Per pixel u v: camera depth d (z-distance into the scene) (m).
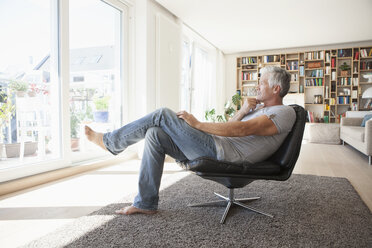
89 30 3.09
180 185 2.25
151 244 1.24
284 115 1.47
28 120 2.45
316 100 6.69
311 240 1.29
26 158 2.44
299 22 4.86
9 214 1.63
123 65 3.53
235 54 7.64
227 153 1.47
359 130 3.90
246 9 4.21
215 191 2.09
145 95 3.60
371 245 1.25
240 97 7.18
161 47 3.83
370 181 2.50
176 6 4.06
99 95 3.28
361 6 4.09
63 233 1.34
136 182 2.38
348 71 6.41
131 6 3.59
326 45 6.66
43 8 2.50
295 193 2.06
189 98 5.63
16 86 2.32
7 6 2.21
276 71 1.61
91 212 1.65
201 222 1.50
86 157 3.04
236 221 1.52
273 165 1.50
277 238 1.31
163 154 1.58
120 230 1.38
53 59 2.59
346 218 1.57
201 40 5.88
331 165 3.25
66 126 2.65
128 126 1.56
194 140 1.46
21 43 2.33
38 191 2.10
